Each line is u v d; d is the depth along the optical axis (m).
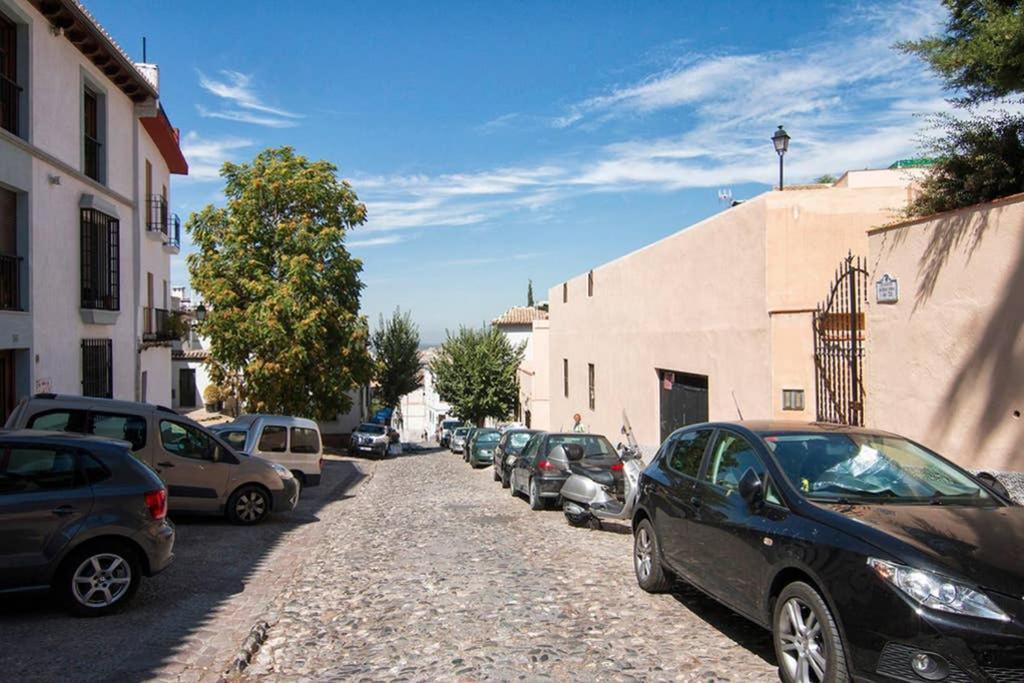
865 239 12.06
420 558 9.94
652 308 18.30
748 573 5.50
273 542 11.84
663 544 7.20
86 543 7.12
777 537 5.18
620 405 21.25
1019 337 7.49
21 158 14.52
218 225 34.06
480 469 31.09
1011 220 7.58
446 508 15.79
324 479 25.02
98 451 7.34
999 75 8.07
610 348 22.38
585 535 11.66
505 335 55.62
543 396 37.09
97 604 7.18
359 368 35.06
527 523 13.16
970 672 3.98
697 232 15.26
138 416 12.34
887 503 5.29
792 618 4.93
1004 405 7.67
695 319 15.41
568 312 28.88
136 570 7.33
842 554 4.58
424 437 92.12
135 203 20.61
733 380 13.55
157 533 7.45
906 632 4.11
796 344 11.93
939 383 8.59
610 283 22.34
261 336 32.25
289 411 34.00
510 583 8.31
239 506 13.21
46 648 6.25
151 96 20.50
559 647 6.10
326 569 9.54
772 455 5.91
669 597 7.50
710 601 7.35
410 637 6.53
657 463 7.80
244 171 34.31
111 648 6.27
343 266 34.00
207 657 6.13
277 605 7.84
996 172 9.15
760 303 12.48
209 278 33.53
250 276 33.47
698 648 5.99
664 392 17.78
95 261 17.66
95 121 18.66
